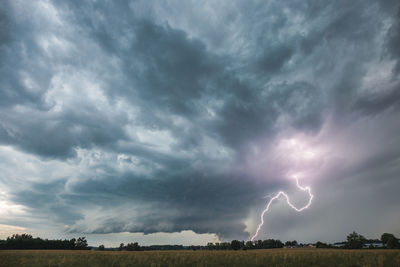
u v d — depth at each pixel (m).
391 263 17.00
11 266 18.02
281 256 23.62
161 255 27.78
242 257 23.81
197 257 23.95
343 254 24.52
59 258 23.84
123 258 24.02
